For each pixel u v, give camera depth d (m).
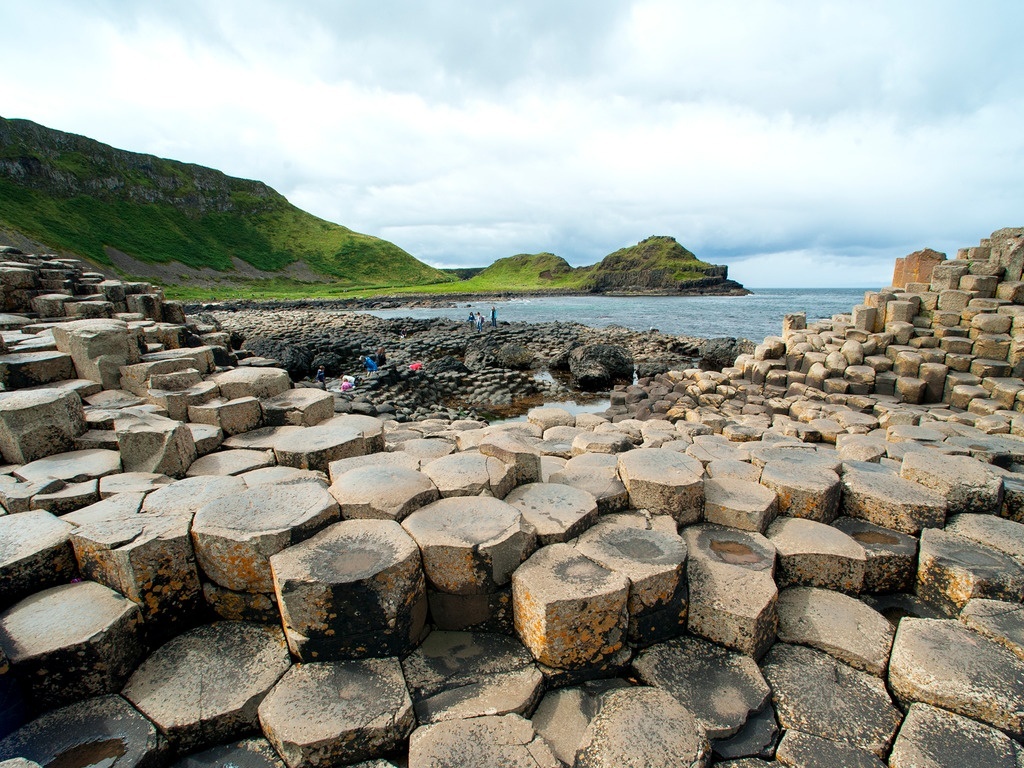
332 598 3.27
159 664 3.39
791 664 3.69
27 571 3.43
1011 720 3.10
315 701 3.12
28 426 5.03
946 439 6.95
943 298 11.80
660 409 13.15
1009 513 4.86
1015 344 10.53
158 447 4.87
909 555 4.31
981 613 3.78
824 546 4.31
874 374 11.92
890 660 3.59
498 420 15.38
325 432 5.82
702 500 4.70
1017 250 11.06
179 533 3.61
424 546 3.65
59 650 3.00
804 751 3.12
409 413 14.09
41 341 7.75
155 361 7.55
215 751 3.06
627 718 3.14
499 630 3.79
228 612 3.72
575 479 5.07
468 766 2.79
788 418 10.66
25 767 2.54
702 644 3.77
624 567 3.68
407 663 3.49
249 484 4.59
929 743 3.07
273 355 19.81
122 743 2.88
